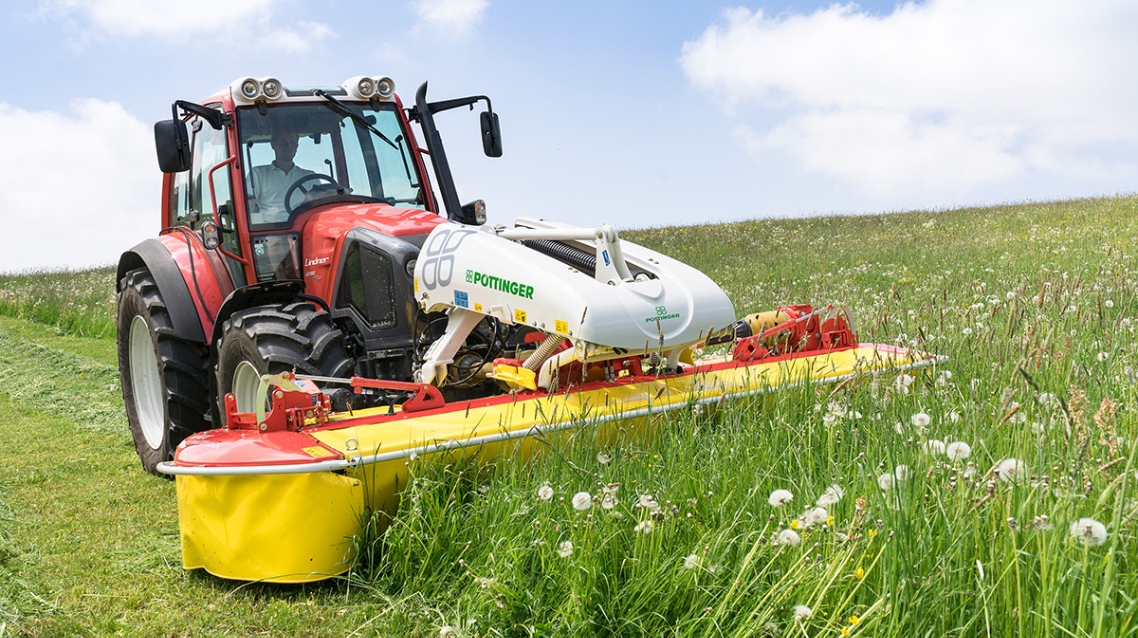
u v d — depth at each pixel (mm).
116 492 5348
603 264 4289
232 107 5312
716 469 3607
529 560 3295
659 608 2938
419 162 5789
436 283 4594
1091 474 2664
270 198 5328
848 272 11906
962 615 2531
